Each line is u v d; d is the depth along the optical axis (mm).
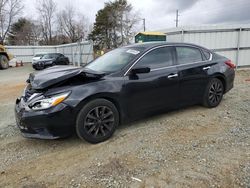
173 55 4504
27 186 2672
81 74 3545
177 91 4461
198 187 2539
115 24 48656
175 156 3166
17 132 4266
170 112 4922
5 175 2910
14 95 7980
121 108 3828
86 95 3439
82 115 3449
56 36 55594
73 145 3623
